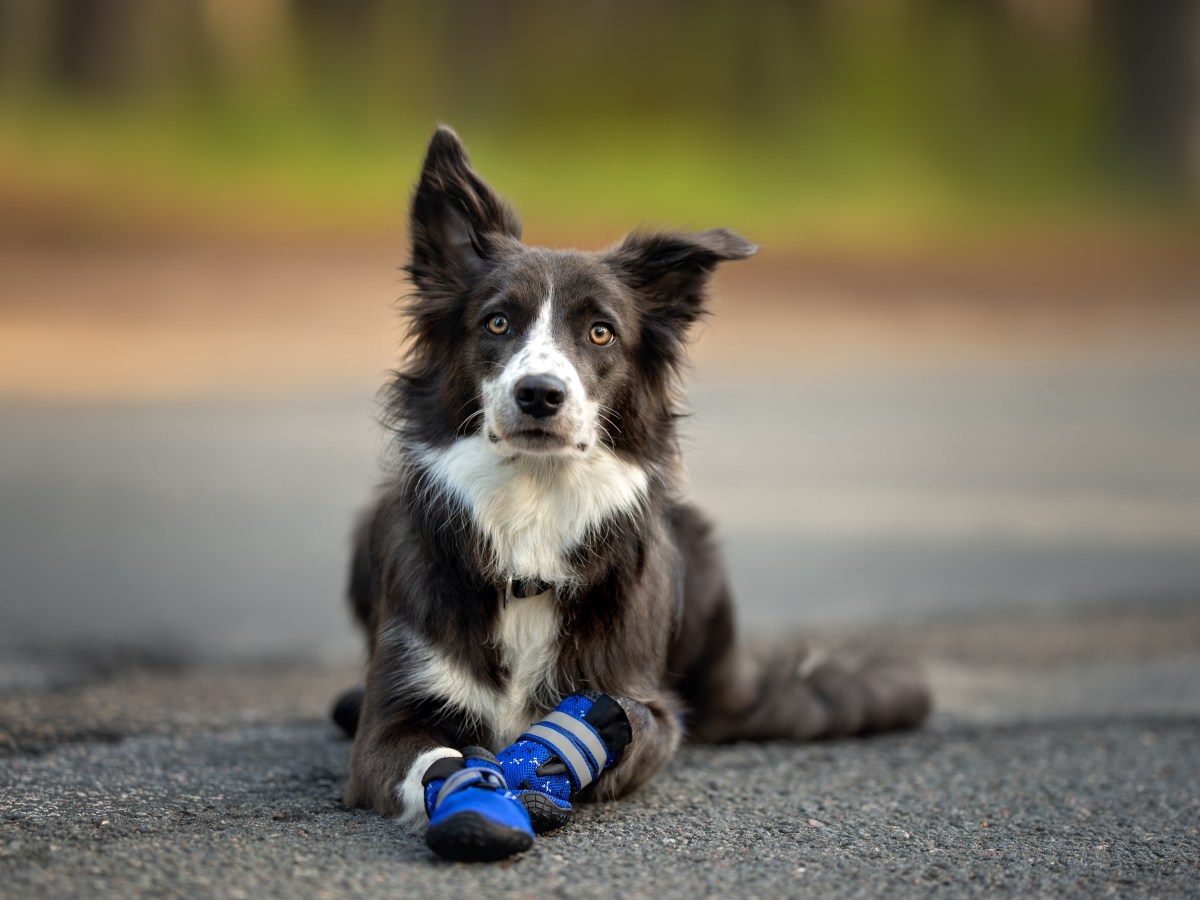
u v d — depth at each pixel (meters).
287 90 33.47
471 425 5.34
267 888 3.96
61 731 5.72
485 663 5.12
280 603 8.87
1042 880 4.29
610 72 36.25
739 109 36.41
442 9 35.84
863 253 30.41
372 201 29.78
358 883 4.03
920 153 36.12
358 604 6.23
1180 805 5.16
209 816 4.64
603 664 5.25
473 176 5.80
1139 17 38.12
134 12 32.81
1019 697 7.01
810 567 10.19
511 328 5.41
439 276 5.73
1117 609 9.12
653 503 5.54
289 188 29.89
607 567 5.29
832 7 38.38
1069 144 37.59
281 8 34.94
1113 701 6.89
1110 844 4.66
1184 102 37.78
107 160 29.50
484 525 5.21
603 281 5.57
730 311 25.95
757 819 4.88
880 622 8.73
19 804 4.66
